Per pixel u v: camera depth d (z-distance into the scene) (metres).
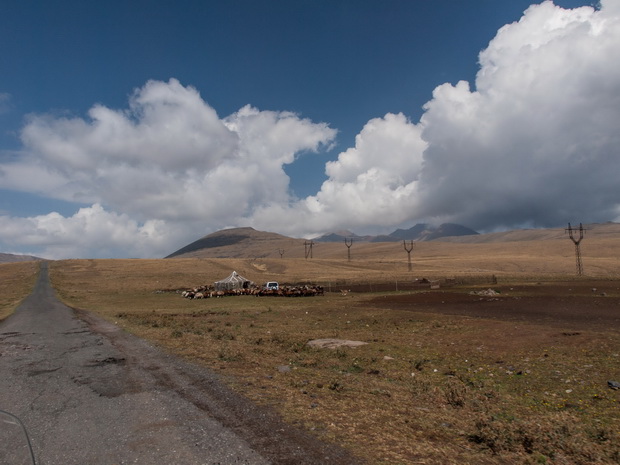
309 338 16.20
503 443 5.30
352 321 22.45
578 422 6.46
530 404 7.50
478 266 128.38
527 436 5.53
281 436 5.36
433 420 6.27
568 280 60.91
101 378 9.05
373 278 83.06
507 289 44.38
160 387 8.09
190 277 91.88
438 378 9.73
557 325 17.02
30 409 6.87
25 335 17.47
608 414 6.80
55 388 8.28
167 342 14.23
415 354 12.80
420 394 8.02
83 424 6.00
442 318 20.98
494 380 9.38
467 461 4.73
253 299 48.56
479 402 7.59
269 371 9.69
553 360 10.82
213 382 8.40
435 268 124.81
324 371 10.06
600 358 10.61
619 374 9.12
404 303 32.97
